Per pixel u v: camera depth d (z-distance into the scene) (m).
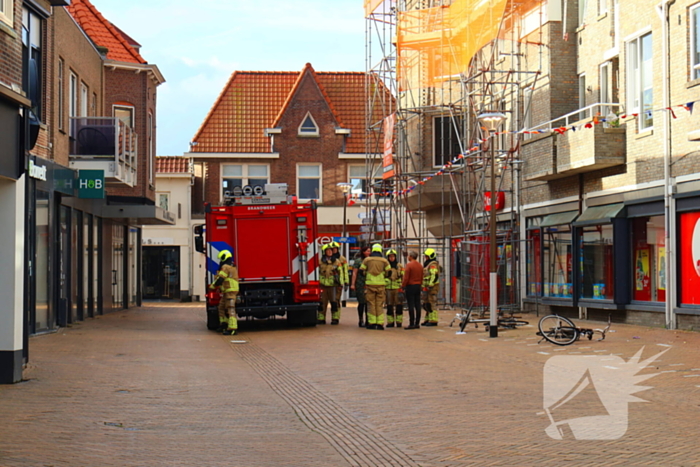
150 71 31.02
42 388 10.84
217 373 12.76
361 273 21.81
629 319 21.20
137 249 36.00
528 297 26.80
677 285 19.25
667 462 6.66
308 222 21.00
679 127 18.91
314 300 20.98
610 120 21.11
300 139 43.16
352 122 43.84
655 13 19.88
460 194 29.61
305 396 10.47
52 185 19.91
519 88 25.81
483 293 20.45
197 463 6.85
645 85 20.83
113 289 30.56
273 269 20.91
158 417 9.02
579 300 23.34
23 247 11.49
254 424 8.62
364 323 23.39
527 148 24.75
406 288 20.97
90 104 26.50
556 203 24.75
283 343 17.53
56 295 21.30
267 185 21.16
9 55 11.55
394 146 30.69
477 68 26.47
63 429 8.20
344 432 8.14
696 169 18.36
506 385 11.11
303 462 6.87
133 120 30.52
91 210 25.89
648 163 20.20
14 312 11.20
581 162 21.80
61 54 21.94
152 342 17.78
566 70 24.73
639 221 20.92
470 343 16.94
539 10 25.09
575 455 6.96
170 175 43.19
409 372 12.54
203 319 26.78
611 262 21.92
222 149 43.09
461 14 27.33
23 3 17.91
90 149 22.62
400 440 7.72
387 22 31.59
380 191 36.56
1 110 10.65
